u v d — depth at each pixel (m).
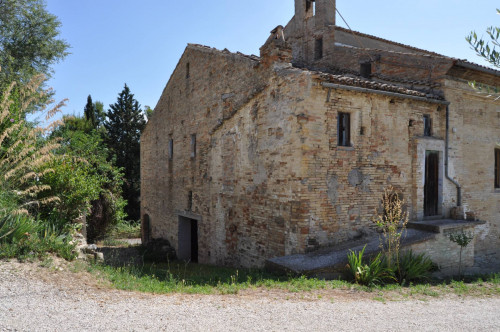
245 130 10.71
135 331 4.00
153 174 18.59
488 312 5.53
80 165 10.90
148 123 19.55
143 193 20.20
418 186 10.32
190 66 14.62
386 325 4.68
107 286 5.70
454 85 11.24
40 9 15.70
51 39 16.25
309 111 8.59
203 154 13.22
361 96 9.38
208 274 8.45
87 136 20.08
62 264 6.34
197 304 5.17
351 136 9.37
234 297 5.70
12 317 4.13
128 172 32.25
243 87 10.98
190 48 14.54
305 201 8.51
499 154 13.16
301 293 6.08
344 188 9.09
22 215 7.12
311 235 8.56
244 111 10.79
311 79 8.56
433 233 9.34
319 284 6.66
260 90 9.97
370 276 7.07
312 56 15.58
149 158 19.30
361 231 9.32
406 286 7.27
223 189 11.78
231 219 11.27
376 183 9.64
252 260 10.16
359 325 4.63
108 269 7.05
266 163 9.71
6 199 6.95
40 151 7.13
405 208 10.19
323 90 8.79
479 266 11.61
